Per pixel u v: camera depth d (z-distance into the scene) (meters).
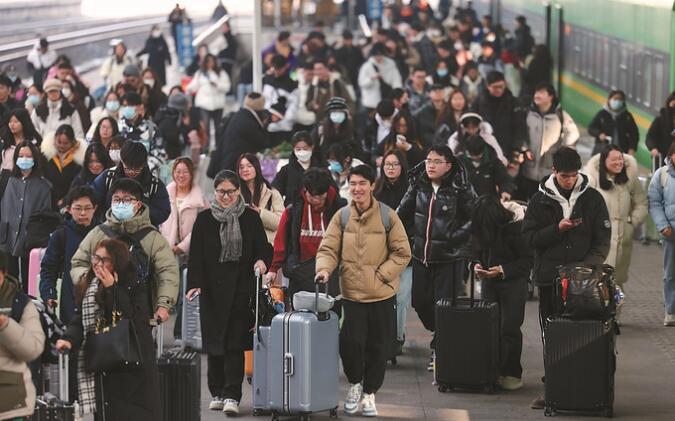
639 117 47.59
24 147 30.89
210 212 23.95
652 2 45.78
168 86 78.31
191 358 22.00
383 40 69.56
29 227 29.30
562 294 23.98
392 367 27.88
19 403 18.50
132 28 119.81
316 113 48.56
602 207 24.78
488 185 31.98
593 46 55.88
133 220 21.97
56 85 41.69
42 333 18.72
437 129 40.00
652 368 27.80
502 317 25.83
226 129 38.59
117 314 20.23
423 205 26.34
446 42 69.00
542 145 38.41
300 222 24.98
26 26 107.06
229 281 23.91
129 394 20.45
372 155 38.09
